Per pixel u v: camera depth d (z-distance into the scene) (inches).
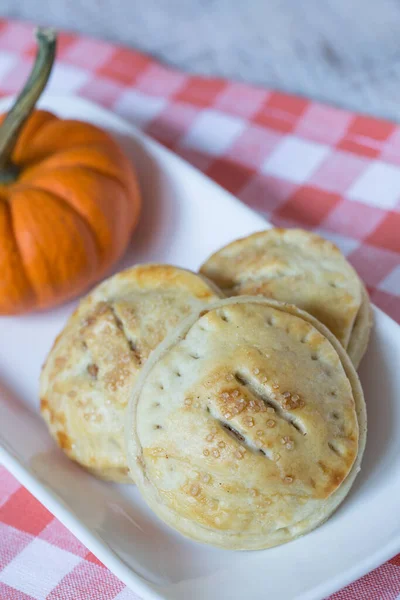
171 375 19.2
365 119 26.6
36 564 20.0
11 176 22.9
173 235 24.3
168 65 30.2
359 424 19.3
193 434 18.6
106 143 23.8
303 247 21.5
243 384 18.9
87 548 19.5
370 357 20.7
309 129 26.7
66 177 22.7
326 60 29.1
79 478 20.5
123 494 20.4
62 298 23.1
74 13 31.4
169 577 19.0
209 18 30.6
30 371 22.9
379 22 29.5
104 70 28.6
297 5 30.2
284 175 26.0
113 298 21.3
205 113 27.4
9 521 20.6
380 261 24.2
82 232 22.6
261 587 18.5
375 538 18.7
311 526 18.8
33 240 22.2
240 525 18.5
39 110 24.5
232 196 23.9
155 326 20.5
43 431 21.5
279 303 19.9
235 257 21.7
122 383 20.2
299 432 18.7
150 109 27.7
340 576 18.3
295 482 18.5
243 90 27.8
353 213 25.1
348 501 19.2
